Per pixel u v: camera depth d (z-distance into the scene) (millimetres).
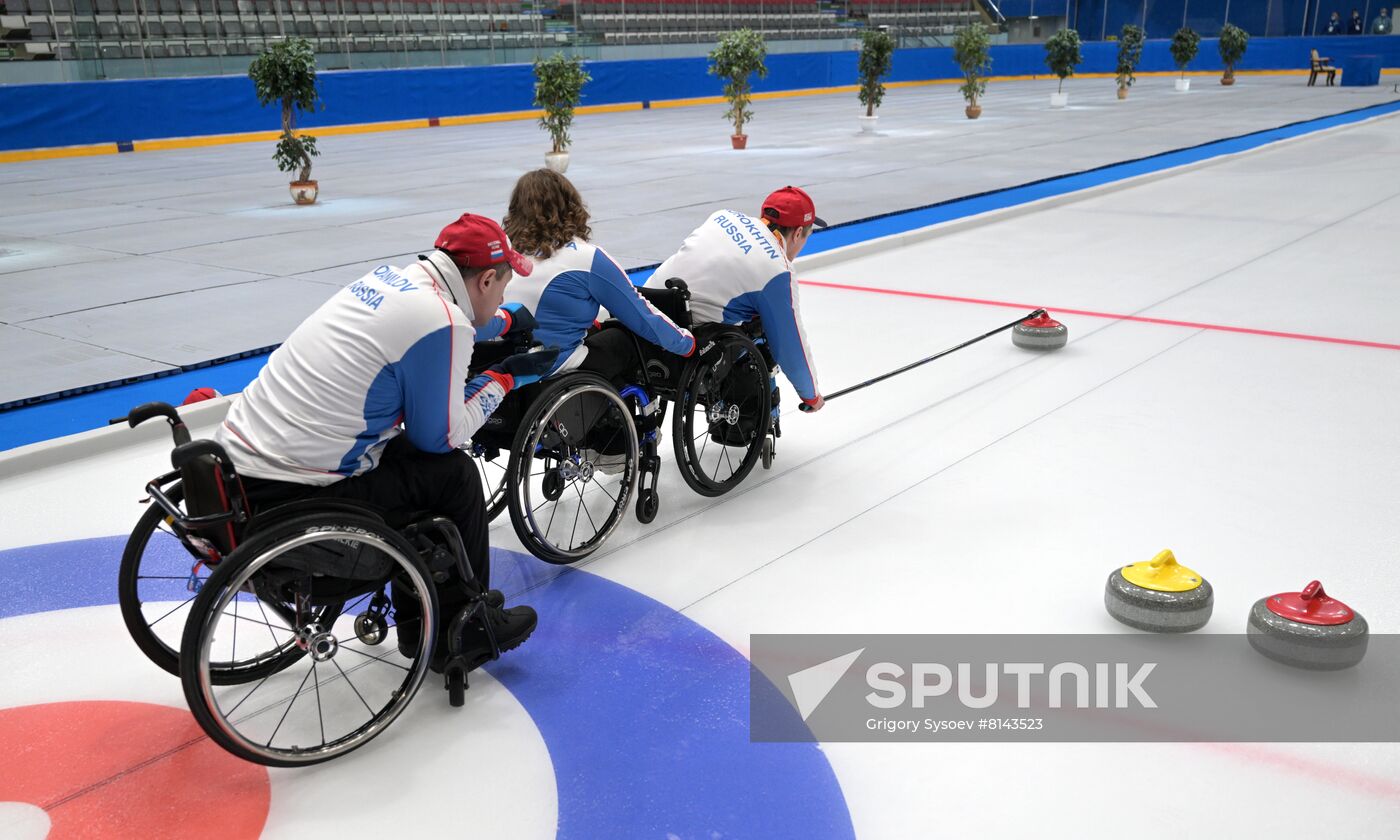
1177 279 7617
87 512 3902
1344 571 3262
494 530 3732
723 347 3723
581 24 28922
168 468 4348
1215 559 3367
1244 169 13852
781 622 3070
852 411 4973
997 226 10203
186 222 10750
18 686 2801
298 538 2273
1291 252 8445
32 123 17969
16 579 3381
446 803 2336
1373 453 4219
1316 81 33094
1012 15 43031
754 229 3791
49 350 5938
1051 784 2359
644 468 3680
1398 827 2197
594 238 9234
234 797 2361
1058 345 5789
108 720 2652
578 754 2500
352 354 2420
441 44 24906
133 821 2283
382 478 2590
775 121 22734
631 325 3398
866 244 8953
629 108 27953
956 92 32438
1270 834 2184
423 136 21172
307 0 23516
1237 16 38844
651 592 3262
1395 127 18859
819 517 3787
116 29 19906
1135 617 2951
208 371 5637
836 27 35562
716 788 2371
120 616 3166
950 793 2338
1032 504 3834
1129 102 26344
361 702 2725
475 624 2730
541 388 3262
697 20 31109
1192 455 4258
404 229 10078
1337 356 5582
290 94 11617
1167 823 2225
